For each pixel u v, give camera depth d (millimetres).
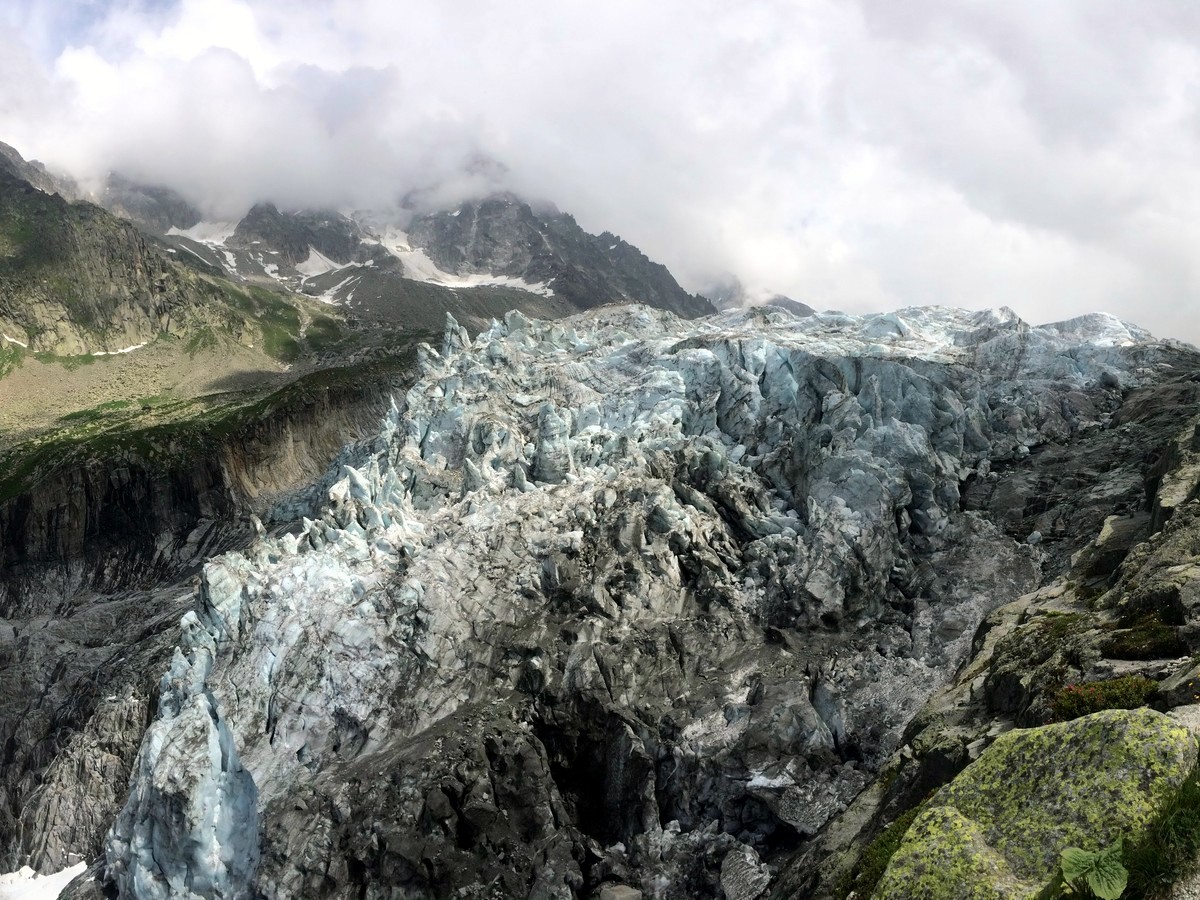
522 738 59781
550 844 55625
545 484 79500
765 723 58781
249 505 191375
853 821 35125
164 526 179875
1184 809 17188
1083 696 26672
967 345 92938
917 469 73750
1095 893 16656
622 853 56562
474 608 68188
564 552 70375
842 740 58500
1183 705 23438
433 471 86375
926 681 60219
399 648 66188
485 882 53875
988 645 42812
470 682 65312
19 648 133000
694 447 79500
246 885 55719
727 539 73438
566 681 63531
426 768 57562
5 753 112438
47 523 173875
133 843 57406
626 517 71875
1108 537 47625
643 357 98438
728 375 87500
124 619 136500
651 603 68500
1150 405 77750
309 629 67625
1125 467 71500
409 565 70250
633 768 59000
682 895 52750
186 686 68000
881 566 69188
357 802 57125
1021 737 22453
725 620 68000
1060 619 36469
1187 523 37125
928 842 21062
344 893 54281
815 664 63500
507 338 112000
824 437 77625
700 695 62781
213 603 72000
